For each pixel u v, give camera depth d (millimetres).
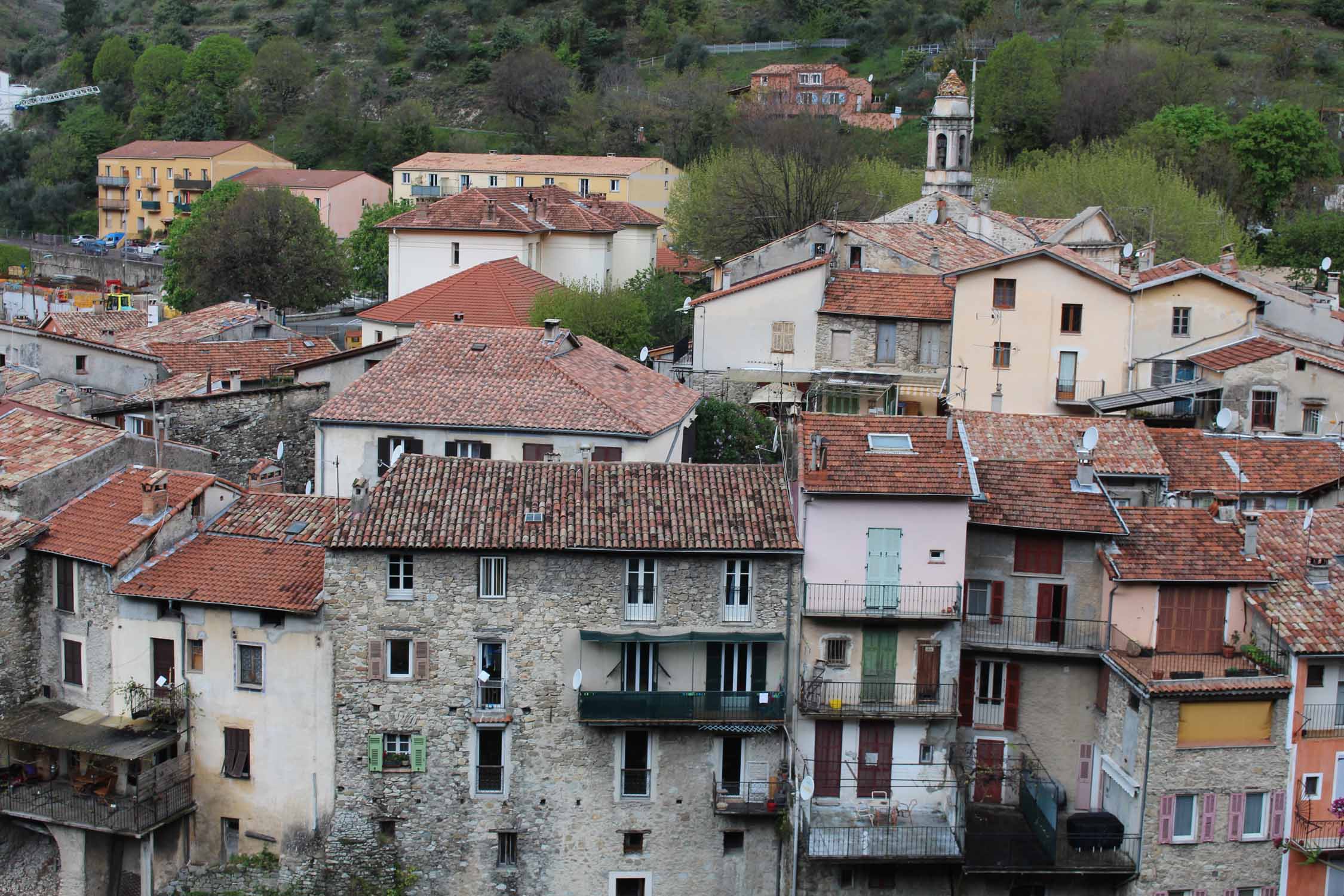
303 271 128750
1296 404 71625
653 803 53375
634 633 52219
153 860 53781
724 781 53594
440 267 107688
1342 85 176625
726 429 73375
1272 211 134000
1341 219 119688
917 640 53188
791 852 52156
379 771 52844
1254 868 51156
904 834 51125
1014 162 142000
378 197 177750
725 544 52281
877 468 53094
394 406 65812
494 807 53094
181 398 73312
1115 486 61094
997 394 75938
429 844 53250
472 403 66062
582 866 53531
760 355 79375
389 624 52125
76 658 56281
